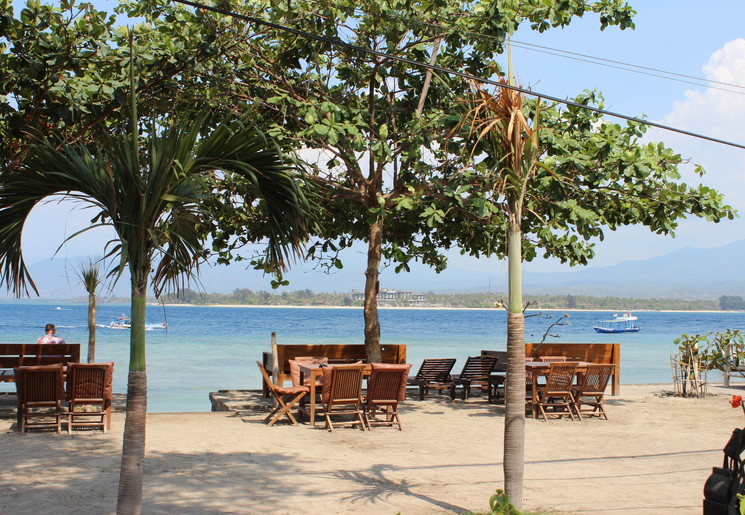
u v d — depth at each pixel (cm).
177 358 3070
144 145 689
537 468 879
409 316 14388
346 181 1521
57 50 1038
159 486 747
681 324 12156
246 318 10438
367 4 1275
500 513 532
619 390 1673
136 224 582
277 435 1059
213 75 1259
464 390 1516
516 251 686
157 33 1201
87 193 604
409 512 673
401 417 1257
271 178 633
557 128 1259
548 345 1625
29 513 642
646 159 1234
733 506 580
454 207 1205
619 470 870
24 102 1034
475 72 1382
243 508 676
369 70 1414
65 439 984
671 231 1405
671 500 728
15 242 629
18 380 1013
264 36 1305
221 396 1409
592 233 1432
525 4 1232
